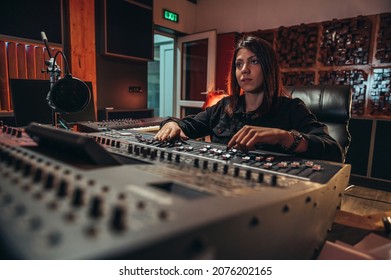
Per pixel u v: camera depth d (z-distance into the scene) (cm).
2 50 268
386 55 342
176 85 538
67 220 31
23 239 28
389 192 336
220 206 37
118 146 91
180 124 147
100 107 374
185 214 34
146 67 437
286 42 419
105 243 27
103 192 41
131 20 379
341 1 378
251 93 142
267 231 41
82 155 62
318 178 65
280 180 59
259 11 451
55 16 303
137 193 41
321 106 199
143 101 438
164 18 460
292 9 420
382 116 352
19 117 176
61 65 313
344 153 180
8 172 49
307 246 54
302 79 409
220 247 34
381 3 350
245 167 74
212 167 68
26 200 36
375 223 78
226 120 154
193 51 518
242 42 137
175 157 75
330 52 382
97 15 349
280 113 139
